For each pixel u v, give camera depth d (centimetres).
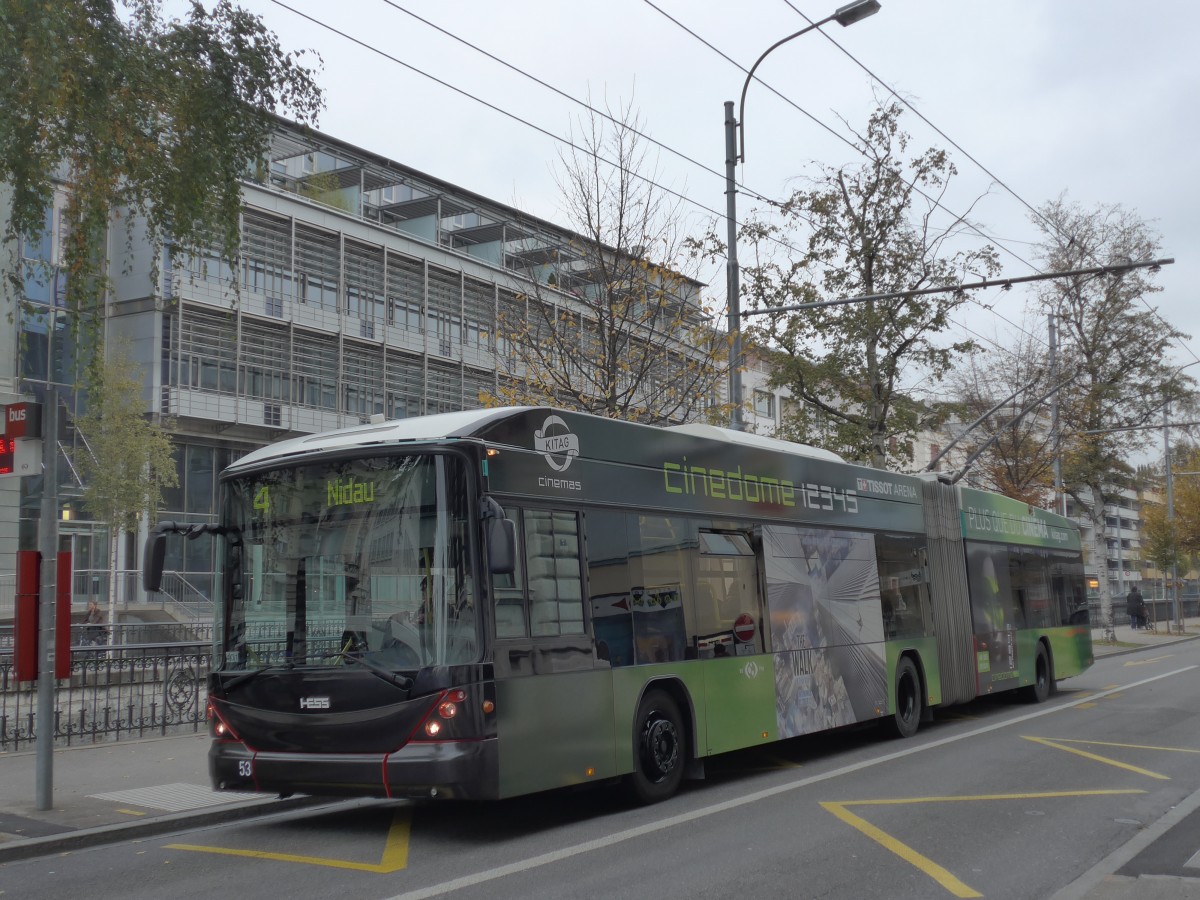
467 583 803
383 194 5109
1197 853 763
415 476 828
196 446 3997
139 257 3819
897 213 2484
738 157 1797
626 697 936
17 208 1117
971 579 1717
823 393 2609
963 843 808
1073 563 2216
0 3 1006
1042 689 1948
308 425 4178
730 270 1803
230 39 1202
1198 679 2353
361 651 818
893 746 1362
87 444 3353
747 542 1154
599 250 1911
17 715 1317
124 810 941
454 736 781
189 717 1518
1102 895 647
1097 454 3978
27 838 826
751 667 1118
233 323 4019
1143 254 3891
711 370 1983
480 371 4741
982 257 2483
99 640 2406
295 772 820
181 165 1177
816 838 823
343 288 4303
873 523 1444
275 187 4362
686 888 677
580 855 773
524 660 831
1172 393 3931
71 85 1062
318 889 692
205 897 680
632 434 1009
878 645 1395
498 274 4806
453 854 790
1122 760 1220
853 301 1734
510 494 852
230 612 884
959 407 2617
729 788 1071
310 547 858
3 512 3581
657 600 998
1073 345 3922
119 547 3788
